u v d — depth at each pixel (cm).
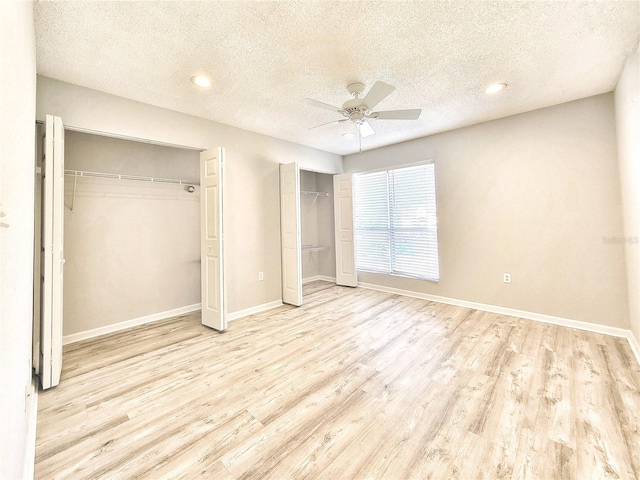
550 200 322
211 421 175
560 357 244
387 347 273
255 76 243
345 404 189
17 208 106
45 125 205
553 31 192
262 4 163
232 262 367
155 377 226
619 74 250
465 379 215
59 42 192
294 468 141
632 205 241
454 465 141
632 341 264
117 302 335
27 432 143
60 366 218
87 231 316
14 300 101
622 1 165
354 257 521
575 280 309
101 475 138
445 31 191
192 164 407
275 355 261
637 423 164
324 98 288
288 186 417
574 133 304
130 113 281
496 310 366
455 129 393
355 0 162
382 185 490
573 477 132
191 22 177
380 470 139
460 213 394
